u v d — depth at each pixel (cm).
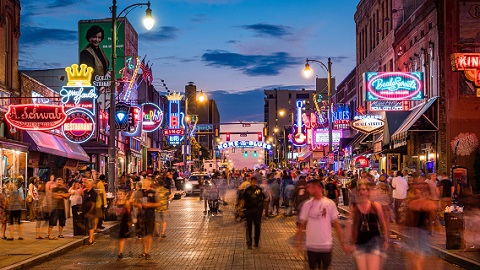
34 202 2795
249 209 1970
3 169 2861
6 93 3088
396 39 4406
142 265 1648
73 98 3403
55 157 3856
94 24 6247
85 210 2138
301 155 9456
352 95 6122
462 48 3397
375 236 1106
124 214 1788
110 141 2986
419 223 1480
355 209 1123
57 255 1853
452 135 3391
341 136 6206
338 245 2009
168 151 8694
